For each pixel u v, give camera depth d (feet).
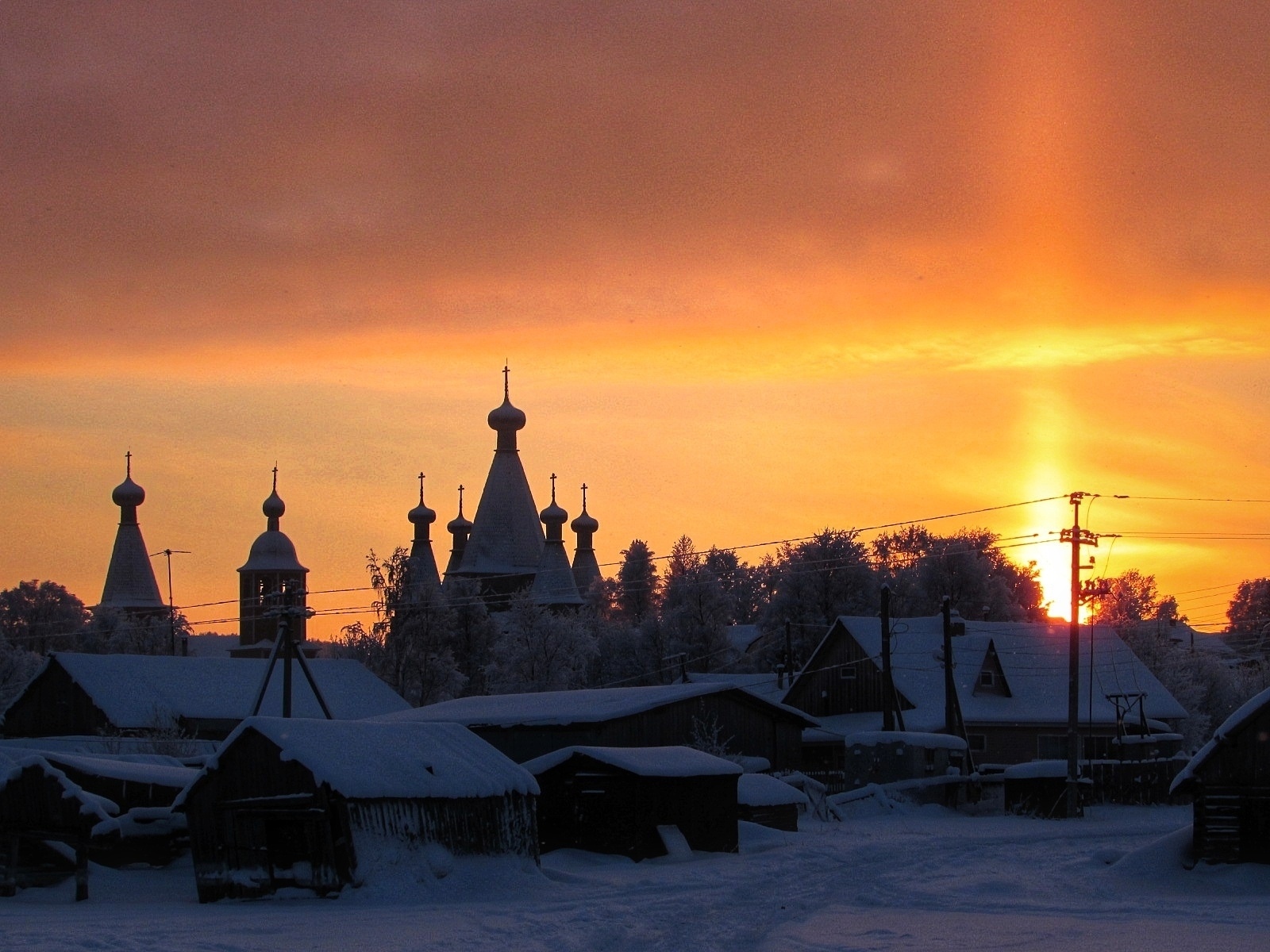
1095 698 249.96
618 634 346.54
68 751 178.50
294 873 98.78
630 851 126.41
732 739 184.55
